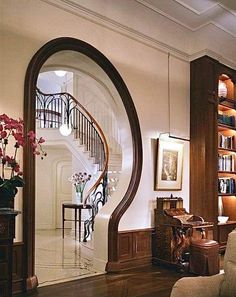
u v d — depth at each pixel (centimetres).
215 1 457
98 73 469
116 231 427
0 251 281
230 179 577
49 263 463
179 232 434
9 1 360
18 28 365
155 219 471
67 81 927
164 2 457
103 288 356
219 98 573
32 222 352
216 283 193
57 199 895
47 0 390
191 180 541
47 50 380
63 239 673
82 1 417
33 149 325
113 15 451
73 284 369
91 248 548
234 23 514
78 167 794
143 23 486
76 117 820
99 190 675
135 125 464
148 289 353
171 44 531
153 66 506
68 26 408
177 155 523
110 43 453
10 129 289
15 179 281
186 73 557
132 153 464
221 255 513
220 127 574
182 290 186
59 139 798
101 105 808
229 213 591
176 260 430
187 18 499
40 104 894
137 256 449
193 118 550
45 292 341
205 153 527
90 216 716
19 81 359
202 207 521
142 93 486
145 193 471
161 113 509
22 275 341
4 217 270
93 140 774
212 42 545
